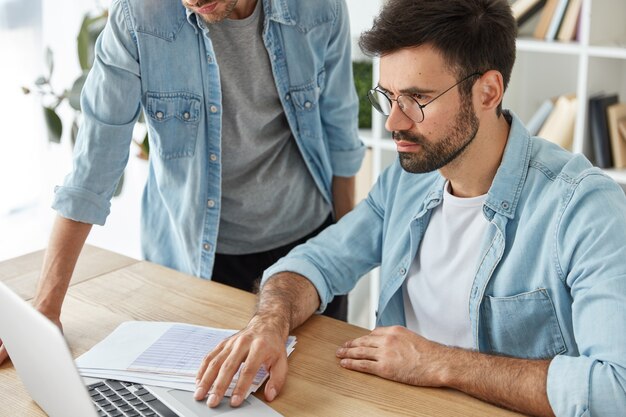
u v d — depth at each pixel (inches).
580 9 96.0
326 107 76.8
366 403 49.1
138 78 64.9
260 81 69.8
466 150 53.9
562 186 52.4
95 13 135.6
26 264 70.2
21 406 50.1
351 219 65.6
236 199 73.6
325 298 61.7
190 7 61.3
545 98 109.8
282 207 75.5
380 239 65.1
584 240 50.0
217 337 56.3
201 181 70.6
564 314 52.7
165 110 67.3
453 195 58.4
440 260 59.0
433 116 51.8
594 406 45.4
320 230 79.5
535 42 98.0
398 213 62.7
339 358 54.4
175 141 68.9
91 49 108.0
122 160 64.7
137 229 147.0
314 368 53.2
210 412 47.7
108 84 63.0
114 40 63.4
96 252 72.5
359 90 115.0
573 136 100.1
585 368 46.3
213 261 73.1
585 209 50.7
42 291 60.9
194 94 67.6
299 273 61.4
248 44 68.2
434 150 52.9
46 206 144.0
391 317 63.1
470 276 56.9
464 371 49.6
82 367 52.5
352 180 82.0
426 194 61.2
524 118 111.2
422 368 50.8
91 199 62.8
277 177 74.2
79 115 131.8
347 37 74.0
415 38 50.3
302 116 72.6
